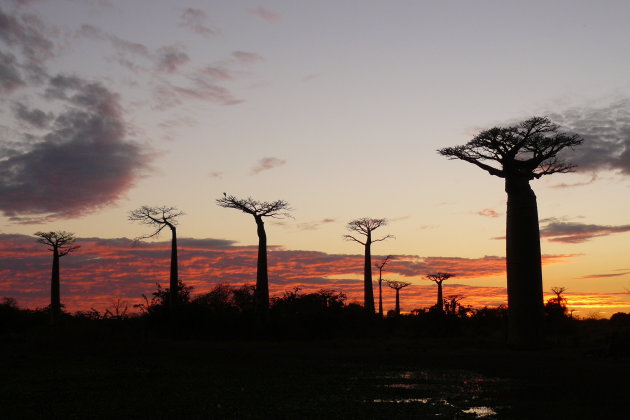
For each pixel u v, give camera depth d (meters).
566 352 26.48
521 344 28.48
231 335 37.59
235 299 44.66
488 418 11.79
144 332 36.16
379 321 45.47
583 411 12.45
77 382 16.80
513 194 29.58
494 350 28.16
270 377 17.94
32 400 13.84
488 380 17.38
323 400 13.82
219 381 16.98
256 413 12.27
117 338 31.62
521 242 29.08
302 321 38.34
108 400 13.80
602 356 24.08
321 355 25.97
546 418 11.78
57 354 25.98
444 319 39.03
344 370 19.97
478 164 30.53
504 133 29.20
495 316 42.66
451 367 20.91
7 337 34.19
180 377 17.89
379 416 11.98
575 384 16.38
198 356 25.30
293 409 12.69
